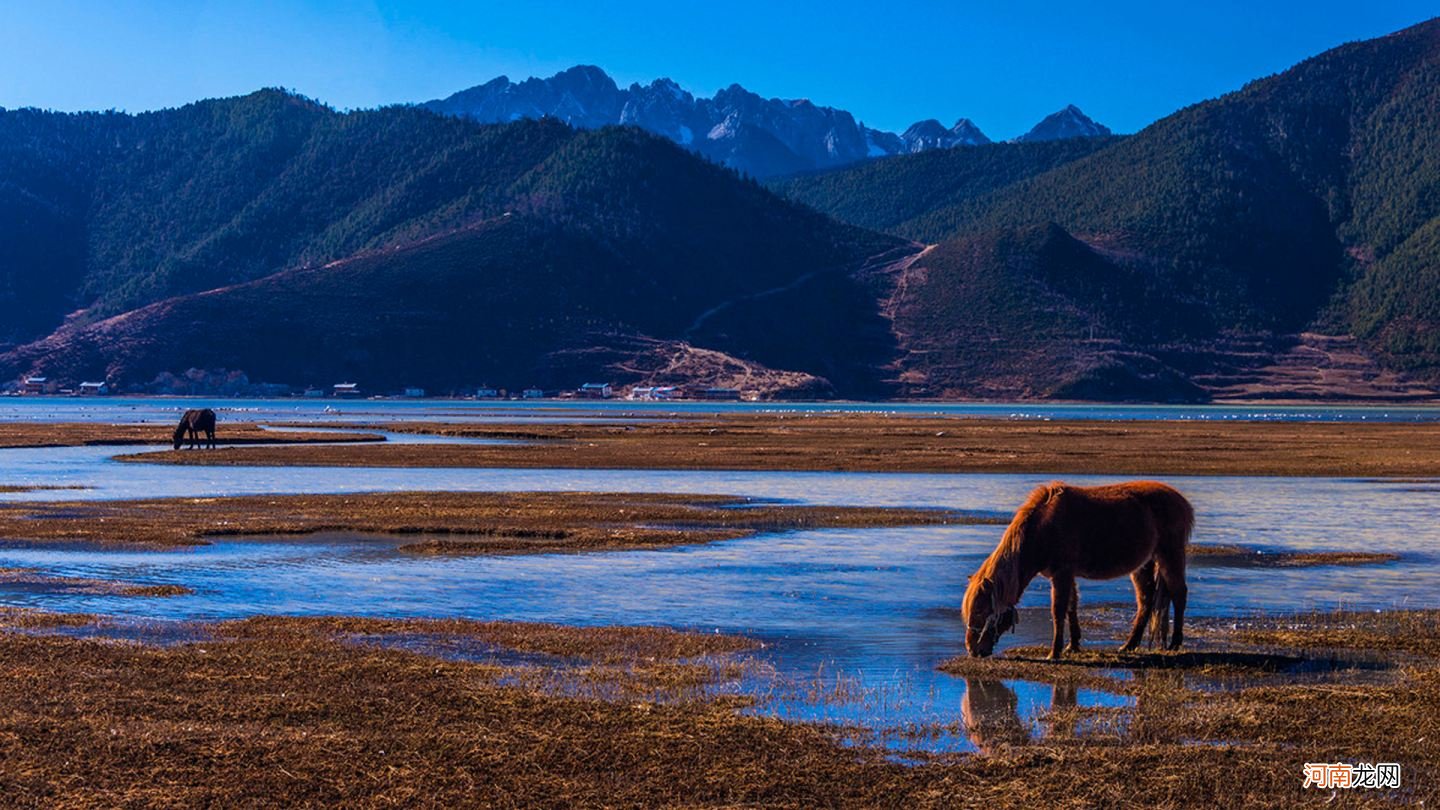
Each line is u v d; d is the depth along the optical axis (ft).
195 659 55.47
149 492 145.89
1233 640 63.26
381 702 48.21
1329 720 47.03
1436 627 66.69
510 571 86.07
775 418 468.75
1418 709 48.47
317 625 65.00
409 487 156.56
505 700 48.62
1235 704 49.34
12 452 228.84
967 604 57.72
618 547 98.27
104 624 65.00
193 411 240.53
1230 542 103.81
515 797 38.14
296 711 46.85
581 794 38.50
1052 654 58.70
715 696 50.75
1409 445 269.85
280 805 37.29
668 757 41.98
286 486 156.66
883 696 51.29
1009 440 280.31
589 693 50.96
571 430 328.29
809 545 100.37
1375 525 116.78
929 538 105.19
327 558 91.86
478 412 573.33
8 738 42.55
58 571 84.79
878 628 66.39
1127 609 73.00
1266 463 205.16
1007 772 40.98
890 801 38.40
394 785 38.99
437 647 60.13
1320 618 69.72
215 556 92.63
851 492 151.43
